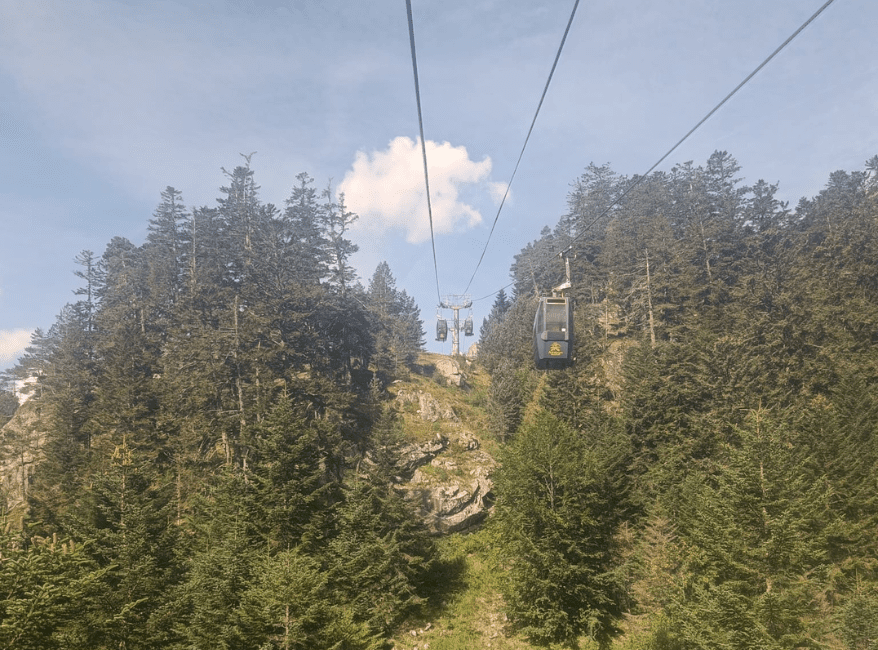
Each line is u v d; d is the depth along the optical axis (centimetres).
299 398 5381
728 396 4384
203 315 6512
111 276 8175
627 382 5403
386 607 3503
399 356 8956
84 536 2577
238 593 2469
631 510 4234
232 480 3472
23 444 5825
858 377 4216
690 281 6894
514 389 6956
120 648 2362
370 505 3688
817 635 2505
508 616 3691
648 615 3322
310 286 6384
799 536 2536
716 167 9119
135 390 5194
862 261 6250
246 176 7550
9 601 1855
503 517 3984
